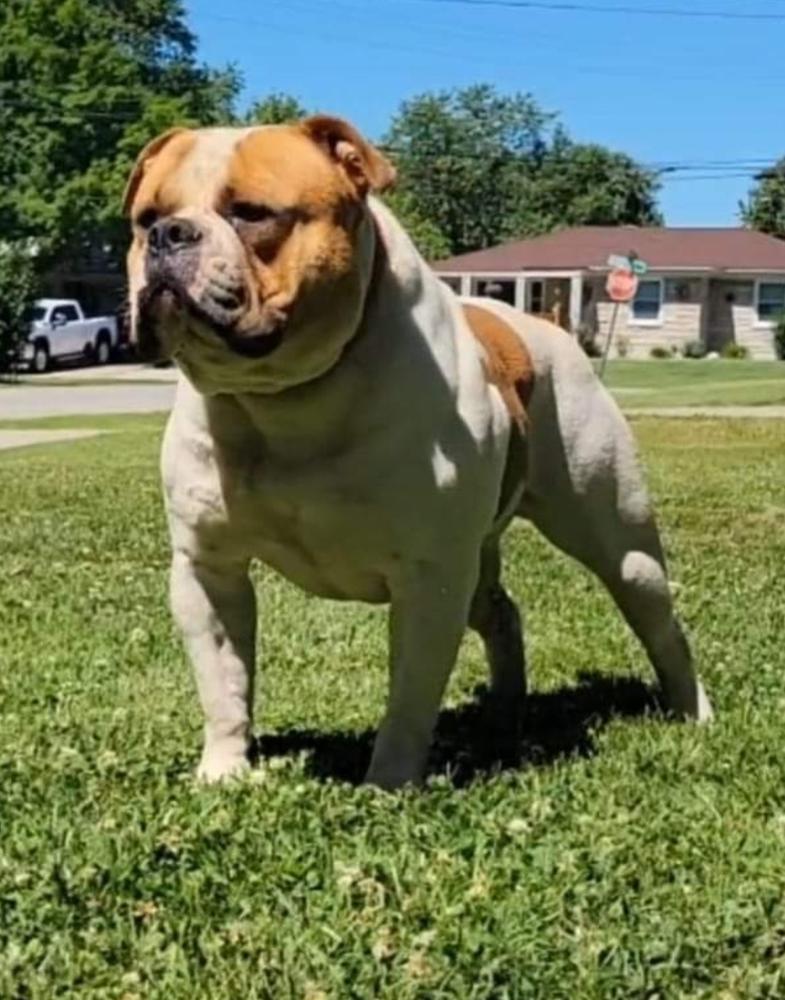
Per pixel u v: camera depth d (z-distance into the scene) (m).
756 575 9.58
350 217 4.24
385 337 4.44
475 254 59.44
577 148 86.62
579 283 55.38
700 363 48.31
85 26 55.47
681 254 55.25
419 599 4.66
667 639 5.85
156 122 53.72
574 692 6.55
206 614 4.91
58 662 6.95
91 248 55.97
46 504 13.29
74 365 44.59
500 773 5.11
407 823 4.47
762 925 3.80
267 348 4.14
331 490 4.49
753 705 6.14
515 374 5.14
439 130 87.06
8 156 53.19
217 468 4.58
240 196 4.11
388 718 4.83
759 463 17.88
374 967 3.55
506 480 5.14
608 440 5.50
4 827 4.45
